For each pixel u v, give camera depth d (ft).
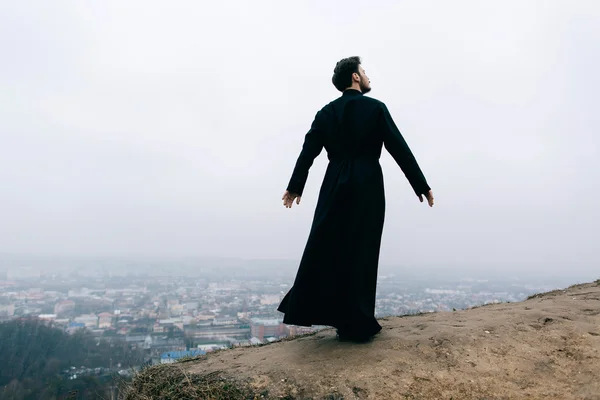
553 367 7.82
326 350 9.12
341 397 7.27
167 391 8.69
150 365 10.55
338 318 9.10
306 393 7.51
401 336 9.49
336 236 9.16
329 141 9.93
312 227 9.43
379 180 9.60
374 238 9.34
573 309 10.75
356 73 10.48
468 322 10.28
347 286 9.02
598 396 6.76
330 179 9.69
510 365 7.95
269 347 10.99
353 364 8.20
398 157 9.31
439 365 8.03
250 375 8.39
